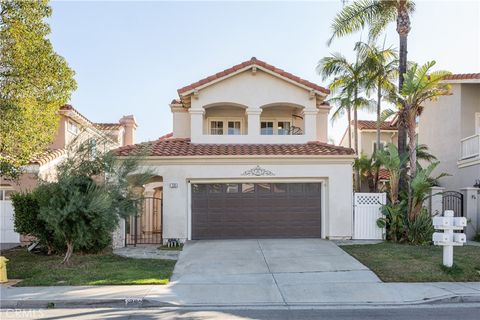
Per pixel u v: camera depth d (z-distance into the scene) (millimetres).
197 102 18422
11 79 14539
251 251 14070
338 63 23094
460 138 21469
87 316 8031
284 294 9531
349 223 16531
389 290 9789
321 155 16578
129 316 8023
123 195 13148
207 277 11023
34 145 15289
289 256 13305
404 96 15820
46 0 15070
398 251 13672
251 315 8078
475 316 7996
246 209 16750
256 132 18453
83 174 12633
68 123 21500
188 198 16609
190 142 18453
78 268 11914
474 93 21750
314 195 16891
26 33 14547
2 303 8797
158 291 9656
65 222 12141
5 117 13695
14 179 16109
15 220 14242
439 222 11477
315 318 7867
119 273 11227
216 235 16641
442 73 15398
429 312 8305
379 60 21812
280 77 18422
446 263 11383
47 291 9609
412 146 15938
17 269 11984
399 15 17703
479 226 18328
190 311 8391
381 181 26797
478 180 19453
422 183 15164
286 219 16781
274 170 16641
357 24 19391
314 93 18453
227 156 16422
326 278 10844
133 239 17594
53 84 15219
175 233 16281
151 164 16359
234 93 18516
